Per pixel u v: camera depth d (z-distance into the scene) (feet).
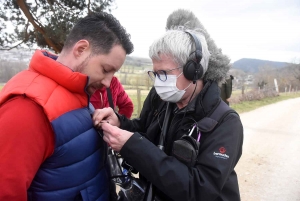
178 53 3.86
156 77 4.22
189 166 3.65
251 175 14.52
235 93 55.88
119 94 8.95
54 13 17.12
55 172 3.19
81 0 17.67
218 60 4.13
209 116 3.92
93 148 3.67
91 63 3.45
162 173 3.53
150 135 4.84
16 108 2.83
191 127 4.02
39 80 3.15
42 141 2.94
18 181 2.74
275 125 30.09
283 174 14.84
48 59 3.23
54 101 3.05
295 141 22.68
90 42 3.40
